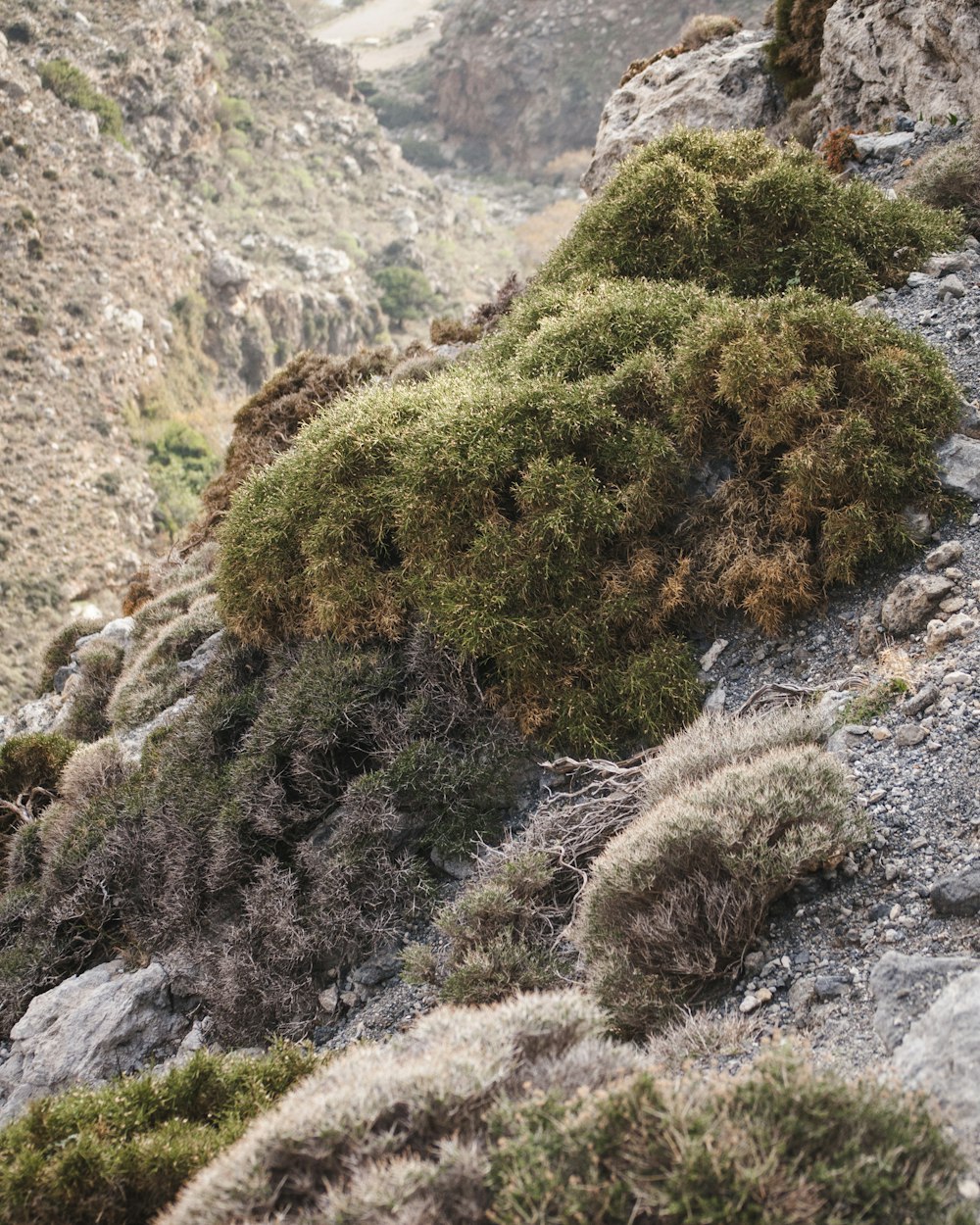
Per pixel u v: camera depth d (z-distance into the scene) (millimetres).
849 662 6375
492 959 5555
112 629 14633
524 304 10242
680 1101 2975
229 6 135000
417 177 134875
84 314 73438
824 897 4734
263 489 9180
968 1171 2965
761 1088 3053
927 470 6871
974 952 4090
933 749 5227
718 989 4594
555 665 7168
